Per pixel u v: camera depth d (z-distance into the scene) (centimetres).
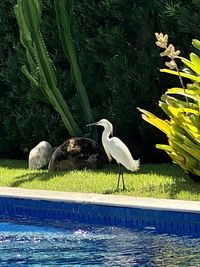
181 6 1238
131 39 1353
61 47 1453
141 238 831
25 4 1245
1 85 1581
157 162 1425
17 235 883
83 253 767
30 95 1464
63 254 766
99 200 930
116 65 1330
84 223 935
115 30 1328
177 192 964
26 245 820
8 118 1558
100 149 1288
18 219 999
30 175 1223
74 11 1396
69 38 1329
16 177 1209
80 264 718
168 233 855
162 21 1273
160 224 864
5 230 918
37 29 1259
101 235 858
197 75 1068
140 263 711
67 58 1352
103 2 1332
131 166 1015
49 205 966
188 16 1205
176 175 1148
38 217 981
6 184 1145
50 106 1484
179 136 997
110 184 1068
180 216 845
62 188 1066
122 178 1018
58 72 1447
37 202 979
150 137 1362
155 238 828
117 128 1380
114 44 1337
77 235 866
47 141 1505
